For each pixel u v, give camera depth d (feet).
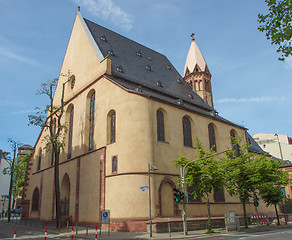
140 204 83.05
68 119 131.64
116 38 146.61
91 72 118.62
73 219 105.19
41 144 157.48
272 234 67.72
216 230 81.92
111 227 85.20
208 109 145.28
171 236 66.54
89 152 105.29
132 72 124.67
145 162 87.45
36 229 93.25
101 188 93.61
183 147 105.70
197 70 177.06
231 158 94.22
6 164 218.38
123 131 92.38
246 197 89.97
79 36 136.56
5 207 212.02
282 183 96.43
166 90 130.82
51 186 129.08
